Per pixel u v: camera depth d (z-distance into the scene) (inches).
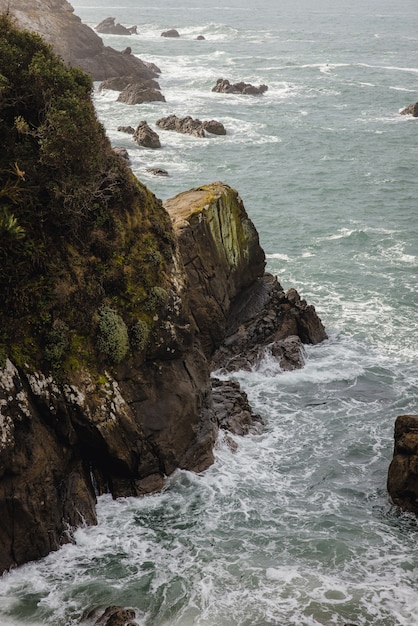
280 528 1199.6
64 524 1144.8
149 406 1283.2
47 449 1125.1
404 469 1248.8
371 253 2399.1
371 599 1051.3
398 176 3211.1
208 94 4677.7
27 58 1301.7
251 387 1638.8
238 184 3036.4
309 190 3002.0
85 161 1270.9
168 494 1267.2
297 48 6948.8
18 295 1142.3
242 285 1847.9
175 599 1049.5
